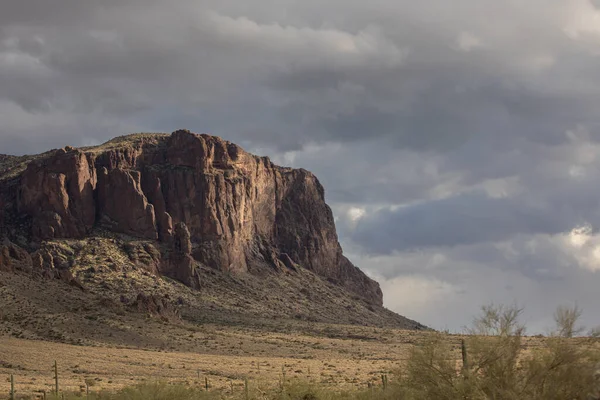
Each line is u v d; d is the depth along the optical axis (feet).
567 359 92.99
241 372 323.37
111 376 296.51
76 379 279.28
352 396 160.97
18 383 254.27
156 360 346.33
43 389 238.07
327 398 168.66
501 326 99.14
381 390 137.49
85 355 338.75
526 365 96.43
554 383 92.94
